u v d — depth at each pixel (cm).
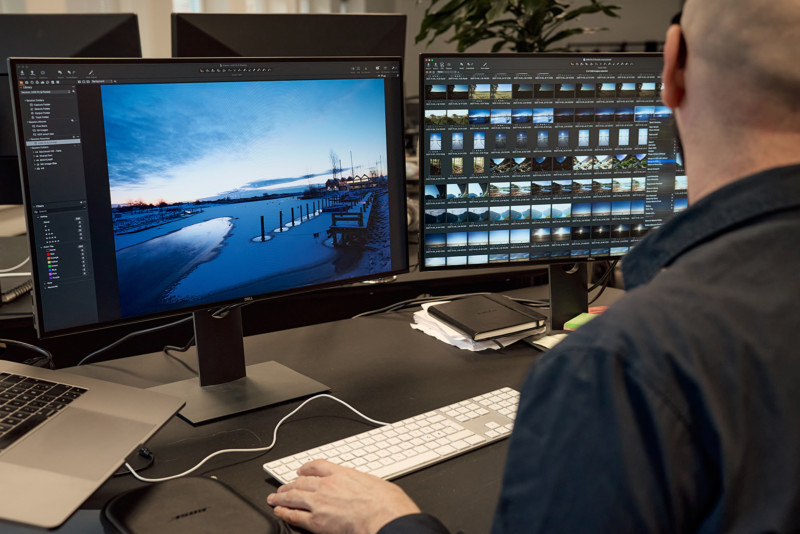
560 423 48
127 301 103
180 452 96
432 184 129
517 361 129
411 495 86
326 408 110
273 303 168
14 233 211
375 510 74
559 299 141
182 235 105
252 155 110
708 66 51
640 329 47
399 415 108
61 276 97
